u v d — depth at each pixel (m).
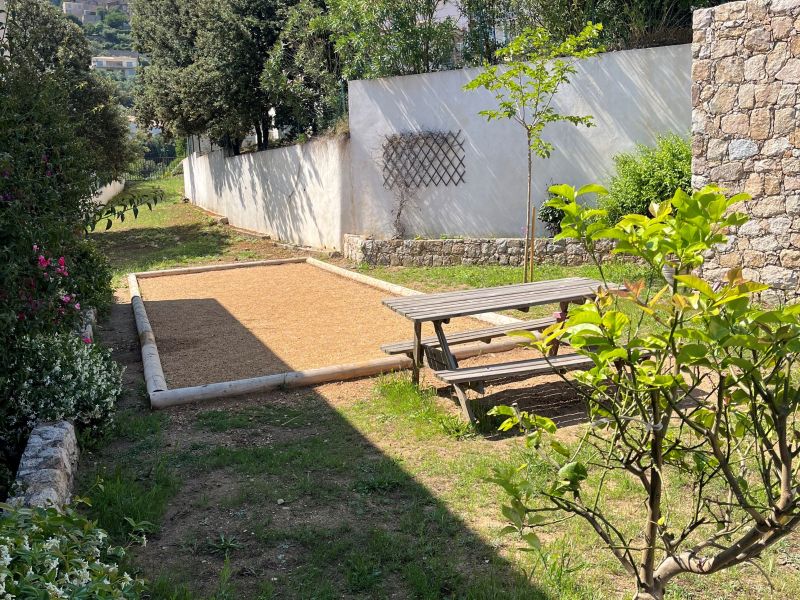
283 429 5.52
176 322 9.80
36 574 2.49
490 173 12.95
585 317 1.87
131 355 8.08
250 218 20.38
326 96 17.91
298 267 14.41
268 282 12.80
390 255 13.41
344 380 6.70
